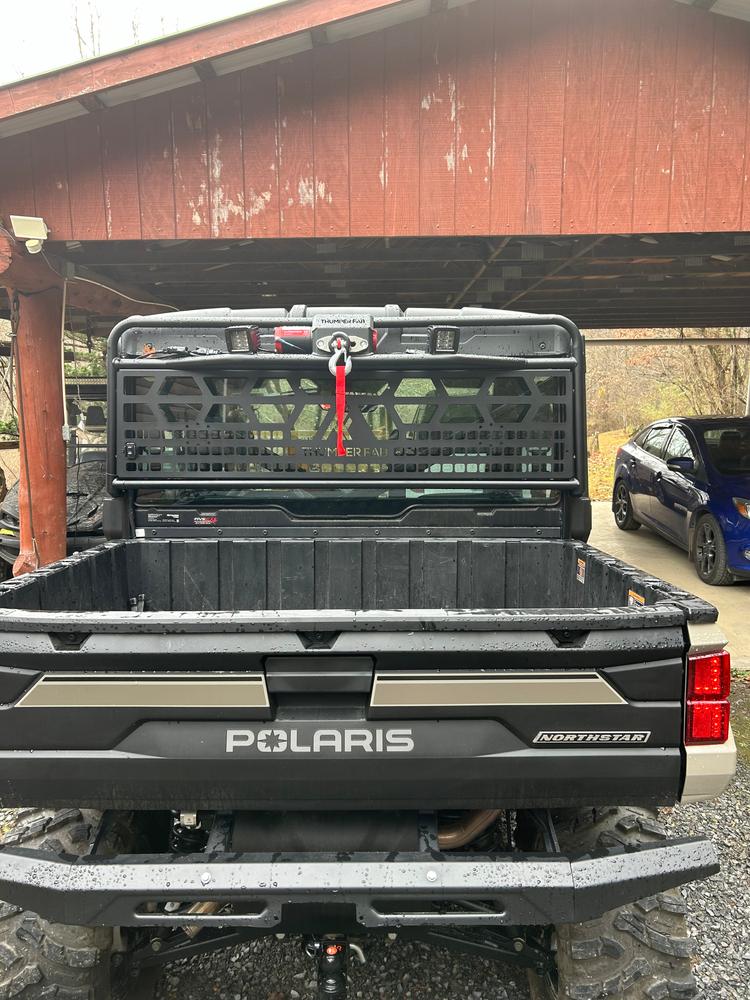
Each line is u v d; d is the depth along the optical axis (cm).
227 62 466
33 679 168
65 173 493
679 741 169
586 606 267
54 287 554
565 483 287
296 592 306
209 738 168
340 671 166
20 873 165
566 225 502
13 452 1049
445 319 277
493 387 296
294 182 497
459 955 249
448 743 168
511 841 219
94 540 581
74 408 717
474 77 490
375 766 169
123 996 216
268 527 304
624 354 2306
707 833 317
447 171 497
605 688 167
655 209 502
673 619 167
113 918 162
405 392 292
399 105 491
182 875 162
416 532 305
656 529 854
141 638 165
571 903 161
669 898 188
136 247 579
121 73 439
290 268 709
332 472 289
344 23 459
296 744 168
